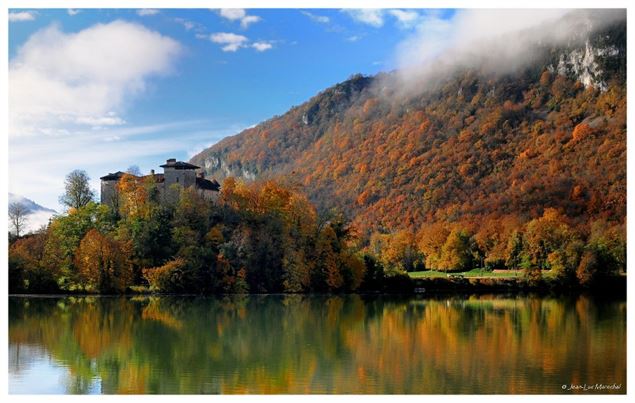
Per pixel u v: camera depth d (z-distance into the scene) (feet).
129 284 356.59
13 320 251.80
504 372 163.02
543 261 458.50
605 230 465.88
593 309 309.22
